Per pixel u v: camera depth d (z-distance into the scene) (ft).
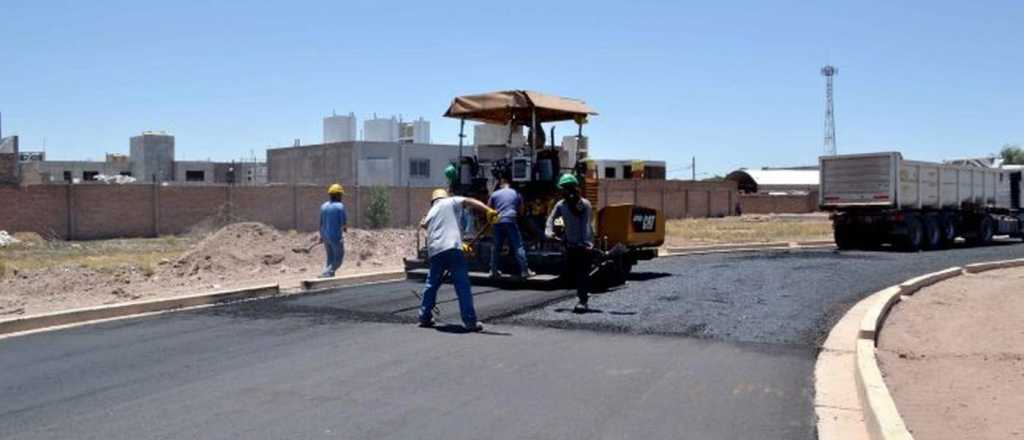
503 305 40.50
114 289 50.19
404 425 21.04
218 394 24.07
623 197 192.44
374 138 224.94
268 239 65.92
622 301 42.27
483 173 51.60
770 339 32.55
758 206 243.40
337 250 52.54
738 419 21.77
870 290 48.62
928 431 20.53
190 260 60.39
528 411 22.35
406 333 33.63
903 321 39.04
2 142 174.60
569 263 39.55
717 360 28.81
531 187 48.93
